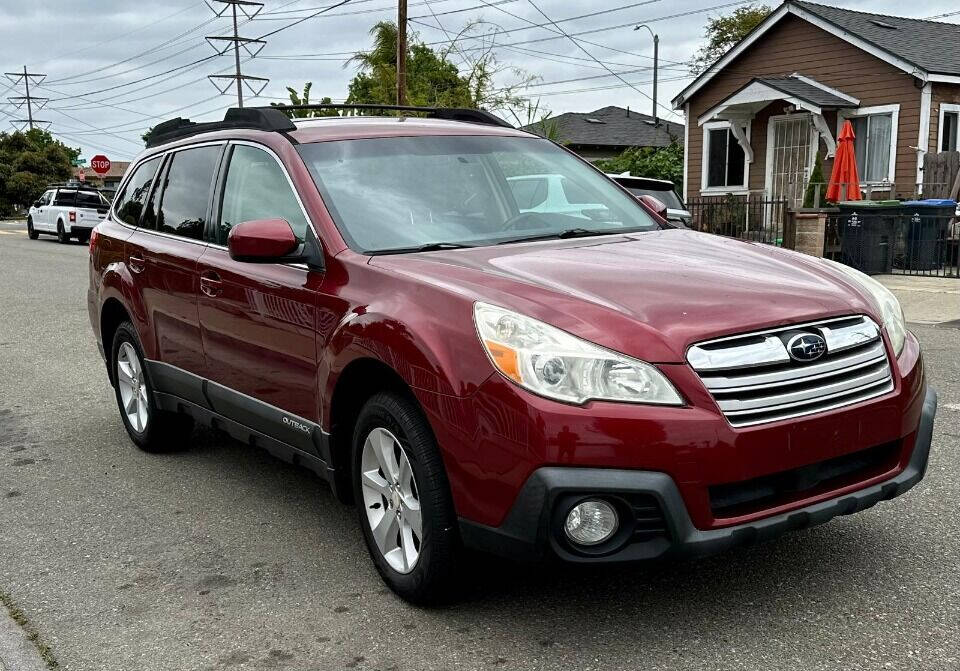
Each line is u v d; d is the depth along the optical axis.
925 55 18.77
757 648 3.07
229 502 4.75
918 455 3.39
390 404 3.36
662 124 45.25
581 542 2.93
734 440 2.90
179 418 5.47
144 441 5.55
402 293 3.41
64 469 5.41
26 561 4.09
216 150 4.88
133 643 3.31
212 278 4.49
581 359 2.92
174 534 4.34
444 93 31.69
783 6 20.45
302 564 3.94
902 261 14.41
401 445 3.34
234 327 4.33
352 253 3.75
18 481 5.22
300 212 4.05
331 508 4.63
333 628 3.35
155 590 3.74
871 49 18.81
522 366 2.95
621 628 3.24
